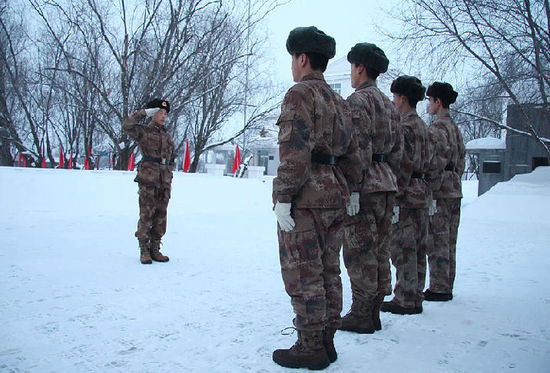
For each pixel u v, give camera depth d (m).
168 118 13.30
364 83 3.24
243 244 6.32
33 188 7.96
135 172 9.58
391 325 3.19
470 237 7.55
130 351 2.54
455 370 2.42
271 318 3.19
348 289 4.12
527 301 3.83
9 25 14.67
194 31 13.34
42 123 17.50
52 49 14.10
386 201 3.06
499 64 12.55
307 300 2.39
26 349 2.53
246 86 15.60
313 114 2.41
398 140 3.24
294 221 2.42
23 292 3.62
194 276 4.41
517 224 9.30
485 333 3.03
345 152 2.62
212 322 3.08
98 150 21.52
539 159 15.12
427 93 4.25
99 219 7.80
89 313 3.18
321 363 2.37
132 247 5.69
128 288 3.87
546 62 12.31
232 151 32.50
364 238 2.99
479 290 4.22
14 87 14.36
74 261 4.79
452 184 3.95
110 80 13.68
